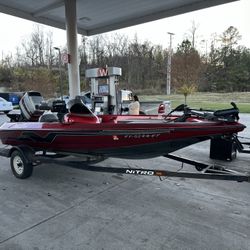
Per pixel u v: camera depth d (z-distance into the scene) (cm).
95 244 251
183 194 364
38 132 426
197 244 248
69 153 434
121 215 307
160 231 271
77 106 408
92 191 381
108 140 382
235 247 243
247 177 314
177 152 591
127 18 1158
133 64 4156
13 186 405
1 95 2153
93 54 4234
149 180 421
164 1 961
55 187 399
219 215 303
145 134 356
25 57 4266
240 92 3425
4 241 257
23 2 984
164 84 3881
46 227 282
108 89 838
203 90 3403
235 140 490
